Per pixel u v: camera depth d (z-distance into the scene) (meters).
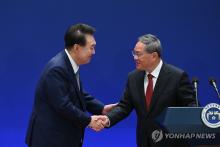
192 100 8.62
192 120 6.83
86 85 15.72
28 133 8.65
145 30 15.68
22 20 15.36
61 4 15.38
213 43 15.91
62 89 8.28
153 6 15.66
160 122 7.03
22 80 15.53
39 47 15.46
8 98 15.53
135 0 15.60
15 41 15.38
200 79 15.97
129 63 15.72
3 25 15.32
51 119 8.41
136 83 8.98
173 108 6.89
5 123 15.56
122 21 15.61
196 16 15.80
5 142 15.48
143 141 8.70
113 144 15.62
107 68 15.73
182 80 8.74
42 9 15.37
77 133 8.61
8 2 15.27
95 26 15.54
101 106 9.82
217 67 15.99
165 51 15.81
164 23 15.72
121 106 9.30
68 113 8.25
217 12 15.84
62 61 8.47
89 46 8.49
